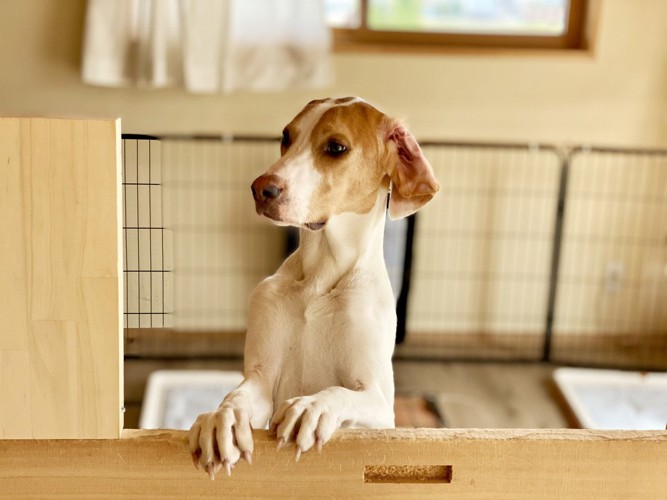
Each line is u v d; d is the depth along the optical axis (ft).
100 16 10.85
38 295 3.22
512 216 12.31
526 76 11.90
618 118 12.13
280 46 11.21
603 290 12.66
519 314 12.72
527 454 3.52
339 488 3.52
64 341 3.27
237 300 12.40
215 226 12.10
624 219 12.40
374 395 4.17
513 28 12.19
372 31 11.98
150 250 3.79
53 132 3.09
